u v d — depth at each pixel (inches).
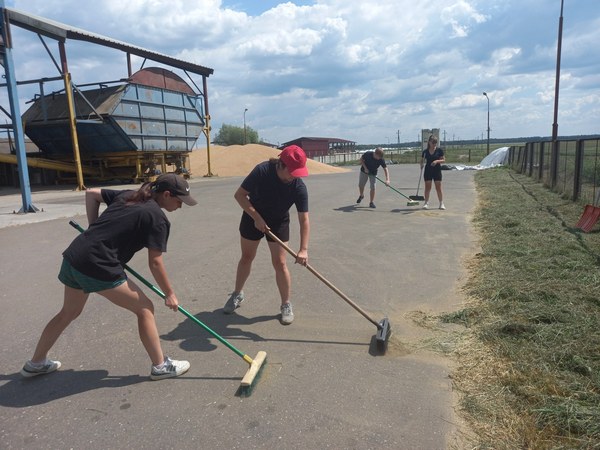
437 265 232.4
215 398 117.6
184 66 871.1
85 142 765.3
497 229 302.4
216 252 270.1
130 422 108.4
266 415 110.0
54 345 149.0
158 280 119.3
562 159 538.6
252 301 187.3
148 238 116.4
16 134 426.6
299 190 153.3
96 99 726.5
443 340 145.9
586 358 125.1
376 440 100.0
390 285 203.6
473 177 852.0
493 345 138.2
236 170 1109.1
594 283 178.1
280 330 158.4
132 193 120.0
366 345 145.9
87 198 126.9
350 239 298.8
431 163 412.8
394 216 387.2
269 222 160.4
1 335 157.5
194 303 186.4
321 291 197.3
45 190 721.6
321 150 3031.5
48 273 230.1
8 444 101.3
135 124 748.6
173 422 108.0
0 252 275.9
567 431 98.8
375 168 437.4
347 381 124.3
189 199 123.0
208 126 956.0
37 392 121.9
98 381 127.0
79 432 105.1
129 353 143.3
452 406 111.5
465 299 180.7
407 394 117.3
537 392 112.0
